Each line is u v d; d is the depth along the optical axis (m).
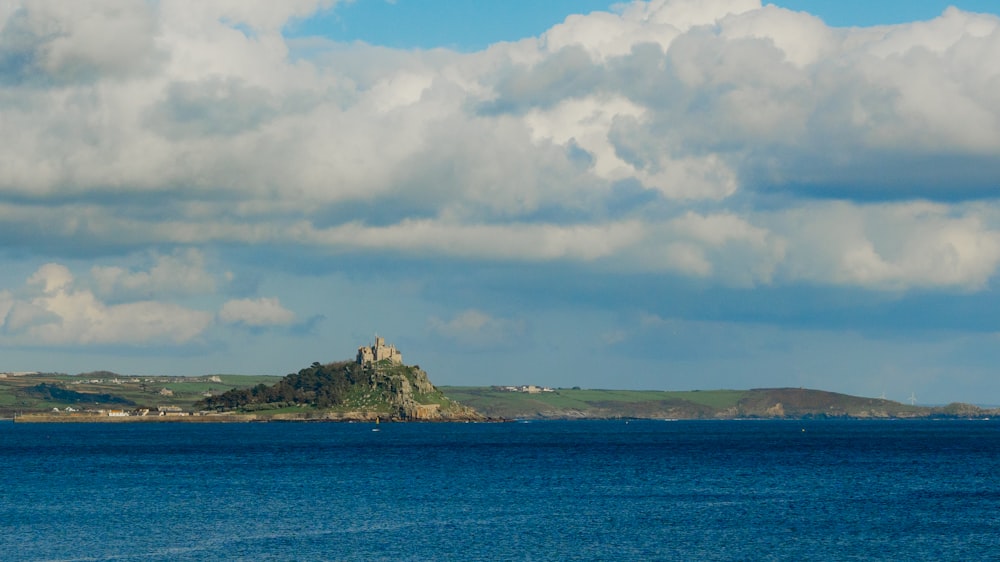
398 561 82.44
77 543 90.75
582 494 131.50
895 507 115.62
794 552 86.75
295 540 92.19
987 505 117.44
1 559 83.31
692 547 89.00
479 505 118.75
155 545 89.62
